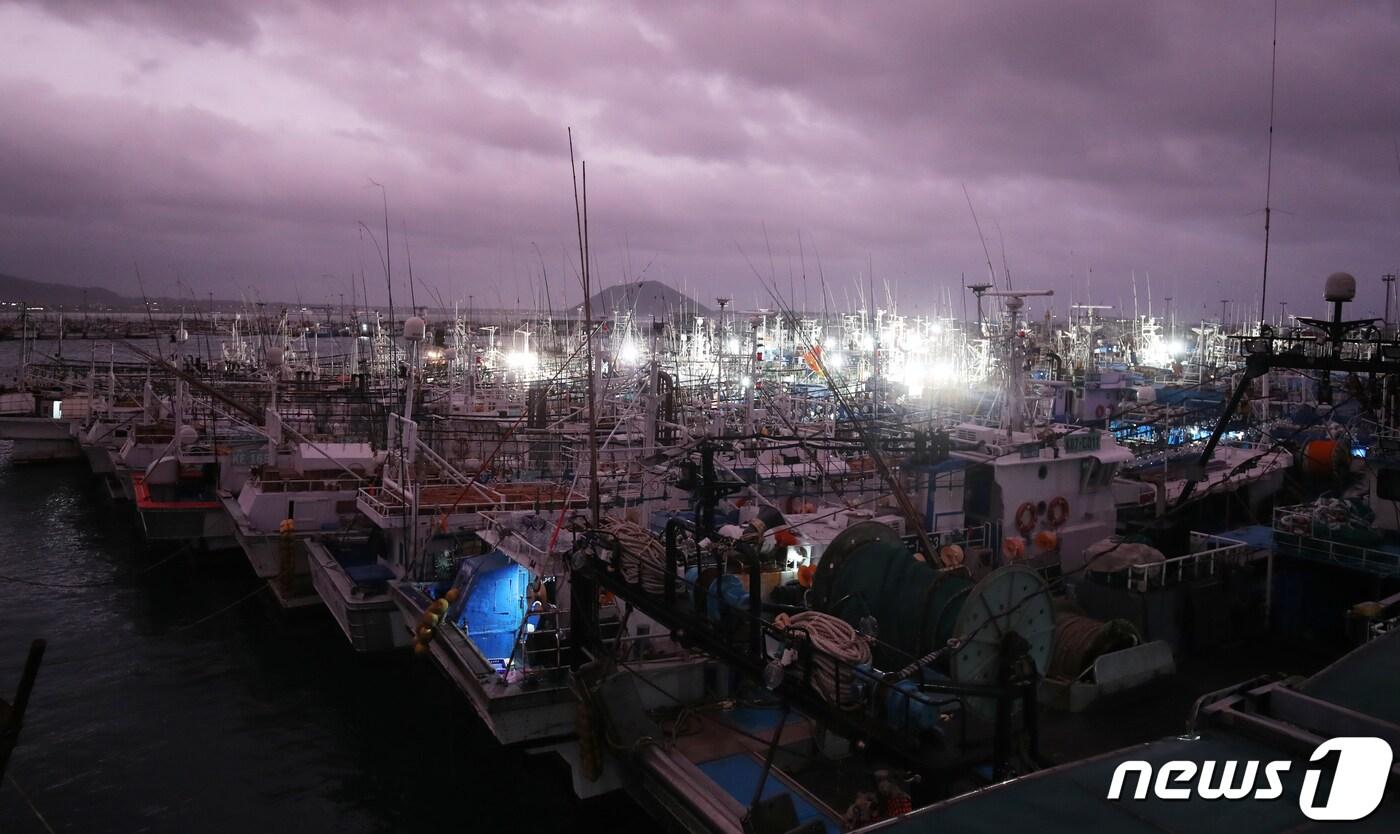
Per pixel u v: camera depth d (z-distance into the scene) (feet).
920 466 76.23
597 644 56.59
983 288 84.23
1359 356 77.46
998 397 106.83
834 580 50.93
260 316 290.76
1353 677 24.04
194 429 122.83
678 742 52.49
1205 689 59.72
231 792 61.67
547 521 66.95
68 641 88.43
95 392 195.42
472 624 65.67
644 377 121.08
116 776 63.67
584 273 61.21
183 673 80.74
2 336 567.59
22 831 57.00
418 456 100.42
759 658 44.01
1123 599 64.08
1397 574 61.05
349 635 76.59
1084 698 56.49
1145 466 98.27
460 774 64.08
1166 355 208.23
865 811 38.50
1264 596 69.46
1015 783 20.39
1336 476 79.51
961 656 40.27
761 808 39.60
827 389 142.41
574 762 55.42
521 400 151.84
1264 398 117.39
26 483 164.76
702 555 57.00
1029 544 76.89
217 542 108.58
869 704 39.01
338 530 94.58
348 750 67.46
